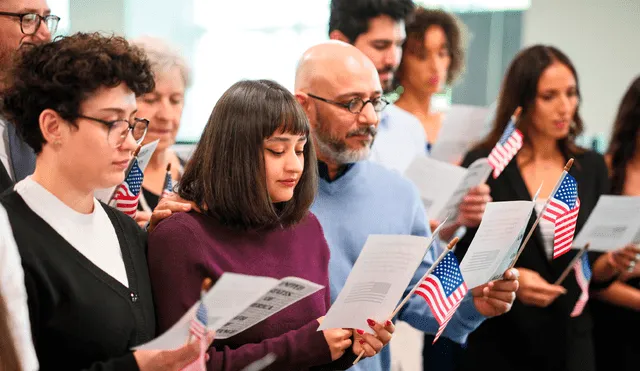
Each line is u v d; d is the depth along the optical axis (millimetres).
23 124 2049
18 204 2021
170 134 3486
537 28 7398
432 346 3834
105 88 2014
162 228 2326
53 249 2006
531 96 3801
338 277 2861
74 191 2078
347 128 2918
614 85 7379
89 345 2012
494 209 2576
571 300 3650
